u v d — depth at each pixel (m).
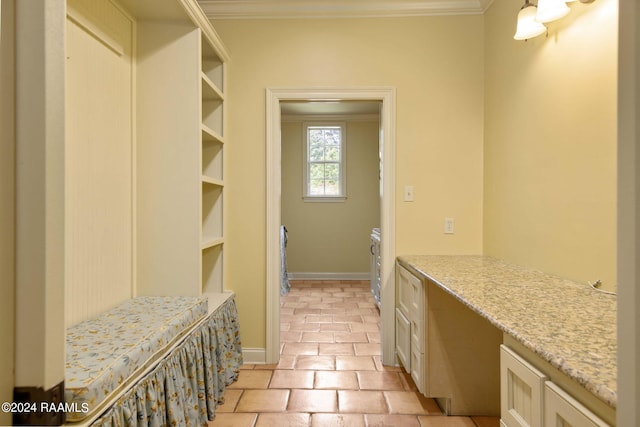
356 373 2.61
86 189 1.69
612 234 1.51
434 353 2.10
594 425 0.80
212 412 2.02
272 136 2.79
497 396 2.09
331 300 4.63
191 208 2.14
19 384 0.89
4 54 0.87
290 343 3.17
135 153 2.14
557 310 1.28
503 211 2.46
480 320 2.09
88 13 1.69
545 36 1.97
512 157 2.33
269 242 2.79
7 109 0.88
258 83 2.80
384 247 2.79
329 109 5.41
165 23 2.14
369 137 5.81
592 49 1.61
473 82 2.77
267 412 2.11
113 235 1.92
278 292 2.82
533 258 2.10
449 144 2.78
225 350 2.42
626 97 0.56
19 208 0.88
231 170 2.81
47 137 0.89
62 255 0.94
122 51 2.00
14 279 0.89
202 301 2.02
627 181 0.56
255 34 2.80
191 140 2.14
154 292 2.15
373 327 3.59
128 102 2.07
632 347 0.56
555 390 0.94
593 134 1.61
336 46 2.79
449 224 2.79
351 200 5.84
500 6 2.50
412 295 2.34
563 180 1.83
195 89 2.13
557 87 1.87
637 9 0.54
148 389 1.39
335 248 5.86
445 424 2.01
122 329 1.56
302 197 5.84
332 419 2.04
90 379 1.11
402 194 2.79
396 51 2.78
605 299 1.43
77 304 1.63
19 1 0.88
